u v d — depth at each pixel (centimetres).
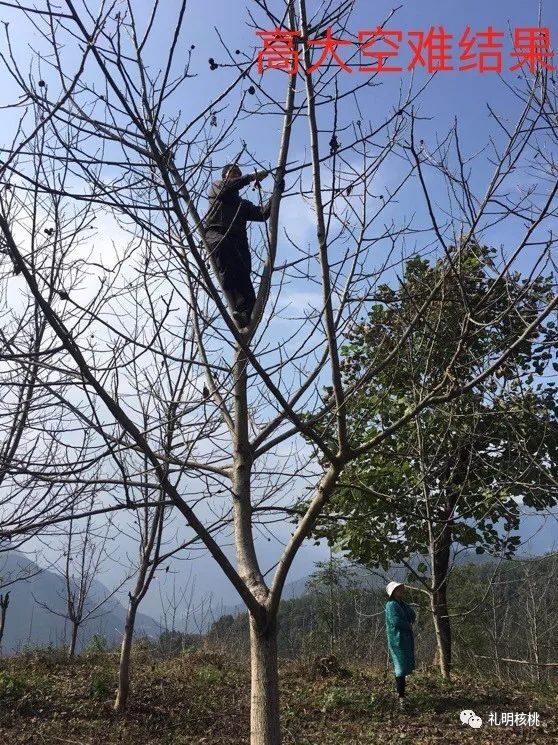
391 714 730
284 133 405
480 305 368
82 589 1023
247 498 385
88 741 639
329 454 333
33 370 394
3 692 767
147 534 752
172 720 724
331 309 321
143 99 296
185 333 466
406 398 659
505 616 1029
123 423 296
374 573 833
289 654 1317
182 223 292
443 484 656
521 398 564
